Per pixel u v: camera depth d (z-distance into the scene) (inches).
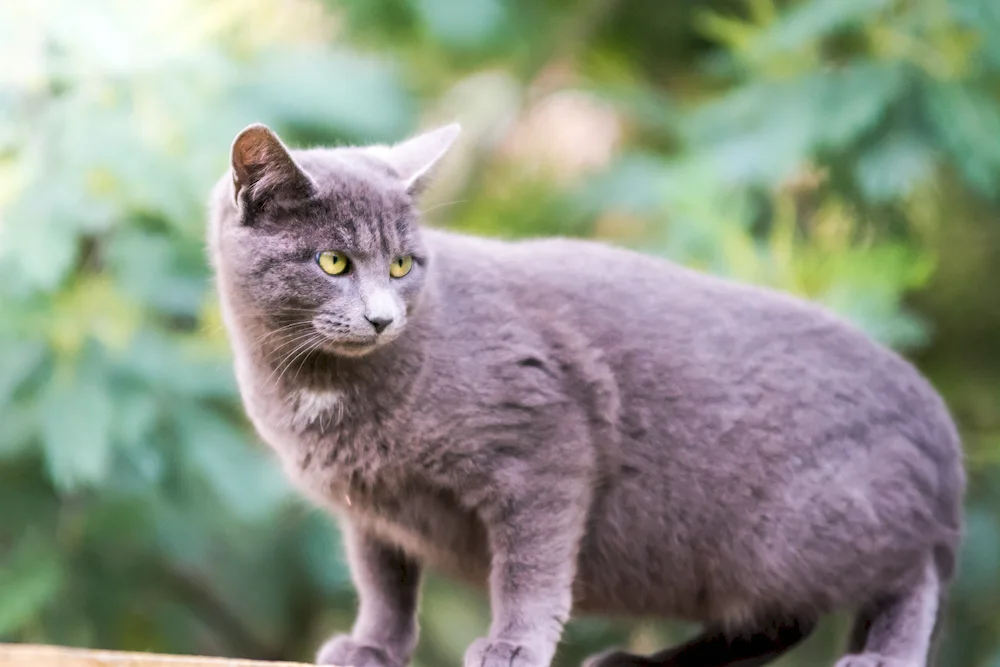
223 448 333.1
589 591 243.1
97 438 311.3
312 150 239.9
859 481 231.1
